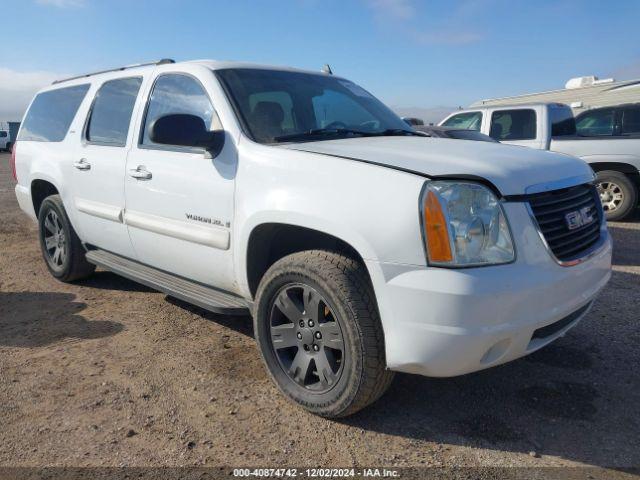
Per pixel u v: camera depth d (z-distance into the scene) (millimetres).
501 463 2555
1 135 35594
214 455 2623
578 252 2832
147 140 3910
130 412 2992
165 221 3697
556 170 2883
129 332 4098
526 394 3154
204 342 3902
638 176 8445
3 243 7262
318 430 2824
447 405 3051
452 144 3219
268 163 3031
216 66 3701
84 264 5137
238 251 3195
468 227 2441
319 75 4293
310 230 2992
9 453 2643
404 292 2463
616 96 13914
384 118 4156
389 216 2506
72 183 4688
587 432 2783
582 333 3973
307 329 2906
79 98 4910
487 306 2391
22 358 3670
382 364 2664
